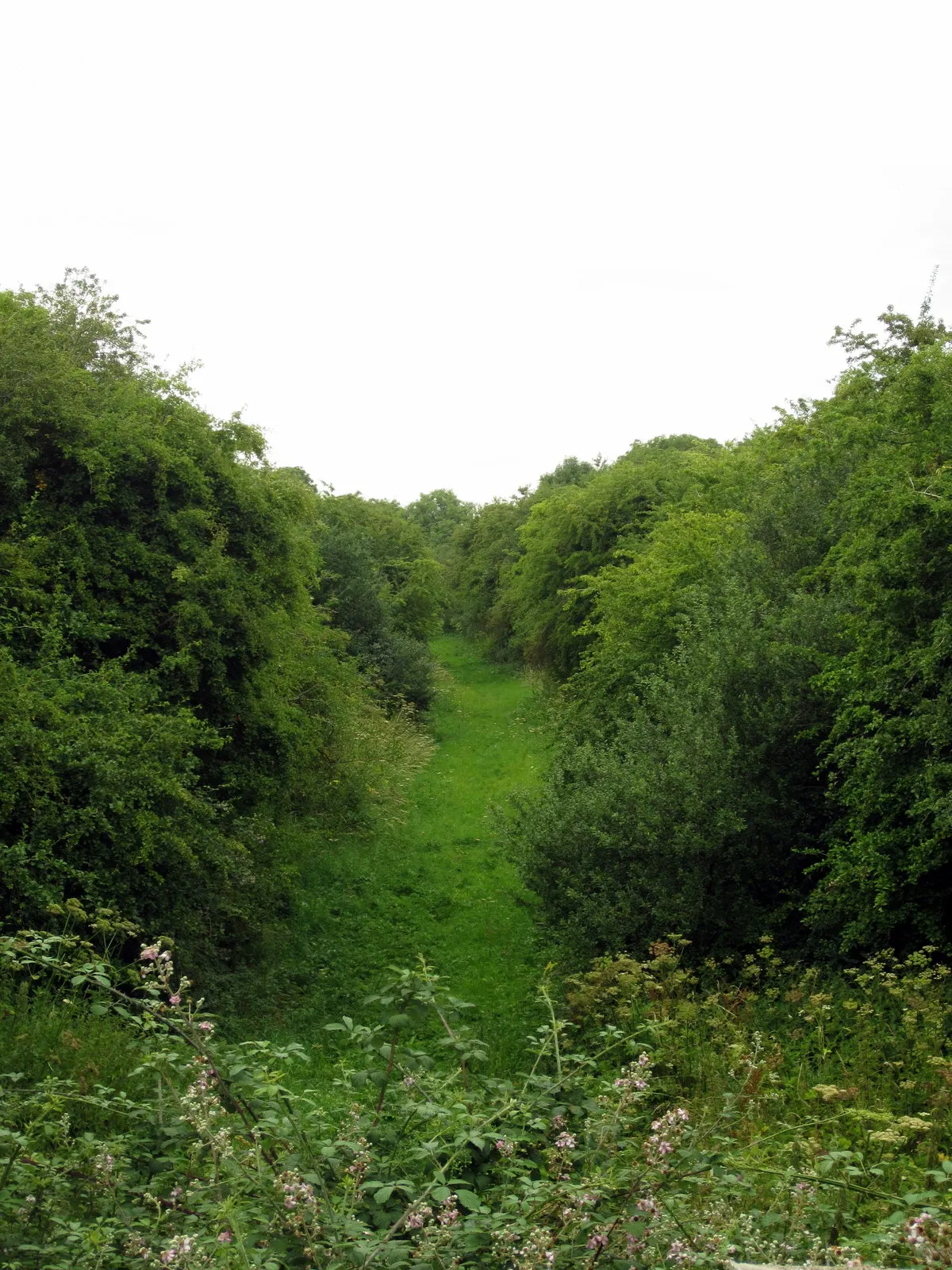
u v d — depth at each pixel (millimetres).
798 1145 4855
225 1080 3766
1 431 10383
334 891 14172
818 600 11477
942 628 8211
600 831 10484
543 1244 3027
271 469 13961
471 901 14094
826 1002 7680
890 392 12008
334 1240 3062
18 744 7898
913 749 8672
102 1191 3488
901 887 8648
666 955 8711
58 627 9734
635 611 17266
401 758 22156
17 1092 4141
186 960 9281
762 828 10305
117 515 11258
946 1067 6051
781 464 18531
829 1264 3248
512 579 38438
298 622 15180
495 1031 9102
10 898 7570
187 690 11094
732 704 10867
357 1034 4094
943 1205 3451
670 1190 3531
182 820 9531
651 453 37281
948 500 8508
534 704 30109
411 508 95625
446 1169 3648
